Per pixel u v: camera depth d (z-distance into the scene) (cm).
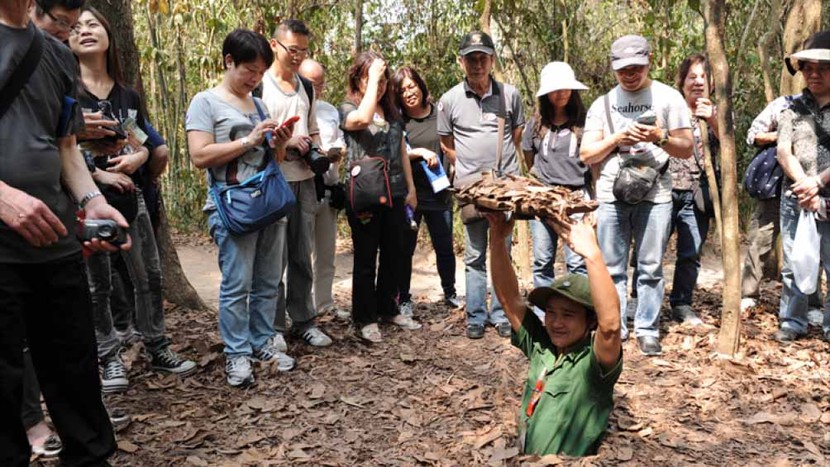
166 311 551
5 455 227
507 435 327
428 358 439
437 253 572
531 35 788
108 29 356
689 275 508
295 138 421
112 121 320
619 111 441
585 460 292
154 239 395
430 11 887
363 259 464
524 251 649
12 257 224
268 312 416
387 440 330
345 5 903
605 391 297
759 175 505
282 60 428
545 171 498
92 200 254
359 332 477
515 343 322
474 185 289
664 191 439
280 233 411
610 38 848
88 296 253
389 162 464
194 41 1000
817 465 297
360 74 456
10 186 223
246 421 347
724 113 417
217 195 377
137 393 376
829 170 434
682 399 373
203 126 376
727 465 299
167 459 308
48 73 234
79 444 253
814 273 441
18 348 229
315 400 373
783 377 402
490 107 485
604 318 272
